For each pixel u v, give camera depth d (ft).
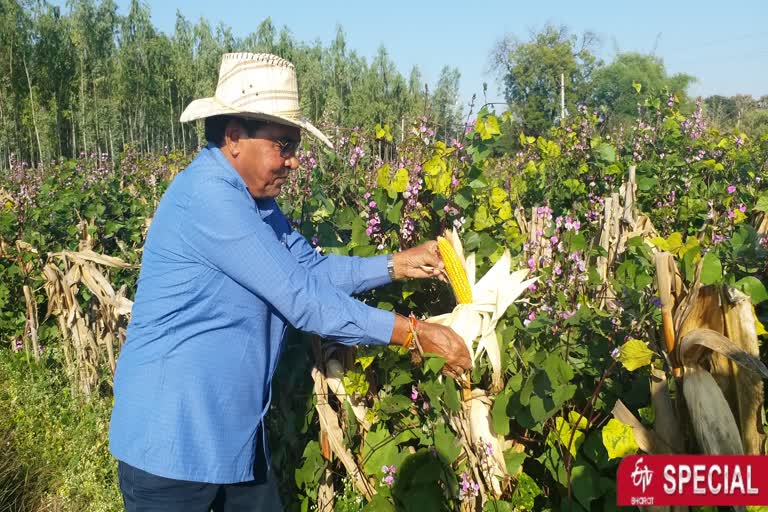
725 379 7.10
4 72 169.17
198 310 7.88
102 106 171.01
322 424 10.75
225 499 8.89
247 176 8.23
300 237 9.91
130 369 8.08
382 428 10.63
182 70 193.36
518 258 11.28
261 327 8.30
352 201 12.81
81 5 180.14
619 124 23.27
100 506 12.71
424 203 10.98
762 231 10.49
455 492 9.79
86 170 43.45
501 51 189.47
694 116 22.77
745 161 19.84
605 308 10.14
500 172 21.22
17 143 159.74
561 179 18.72
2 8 167.63
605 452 8.55
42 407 16.06
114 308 15.05
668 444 7.35
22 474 13.51
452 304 10.66
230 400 8.03
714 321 6.96
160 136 193.47
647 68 178.50
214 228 7.70
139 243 22.48
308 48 204.85
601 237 11.87
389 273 9.71
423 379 10.25
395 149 13.05
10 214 23.16
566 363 8.00
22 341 20.15
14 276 20.12
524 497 9.27
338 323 7.99
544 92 184.65
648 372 8.80
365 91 173.17
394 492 10.31
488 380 9.90
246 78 7.88
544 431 9.42
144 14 187.93
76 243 21.42
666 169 19.48
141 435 7.84
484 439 9.39
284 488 11.35
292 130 8.20
